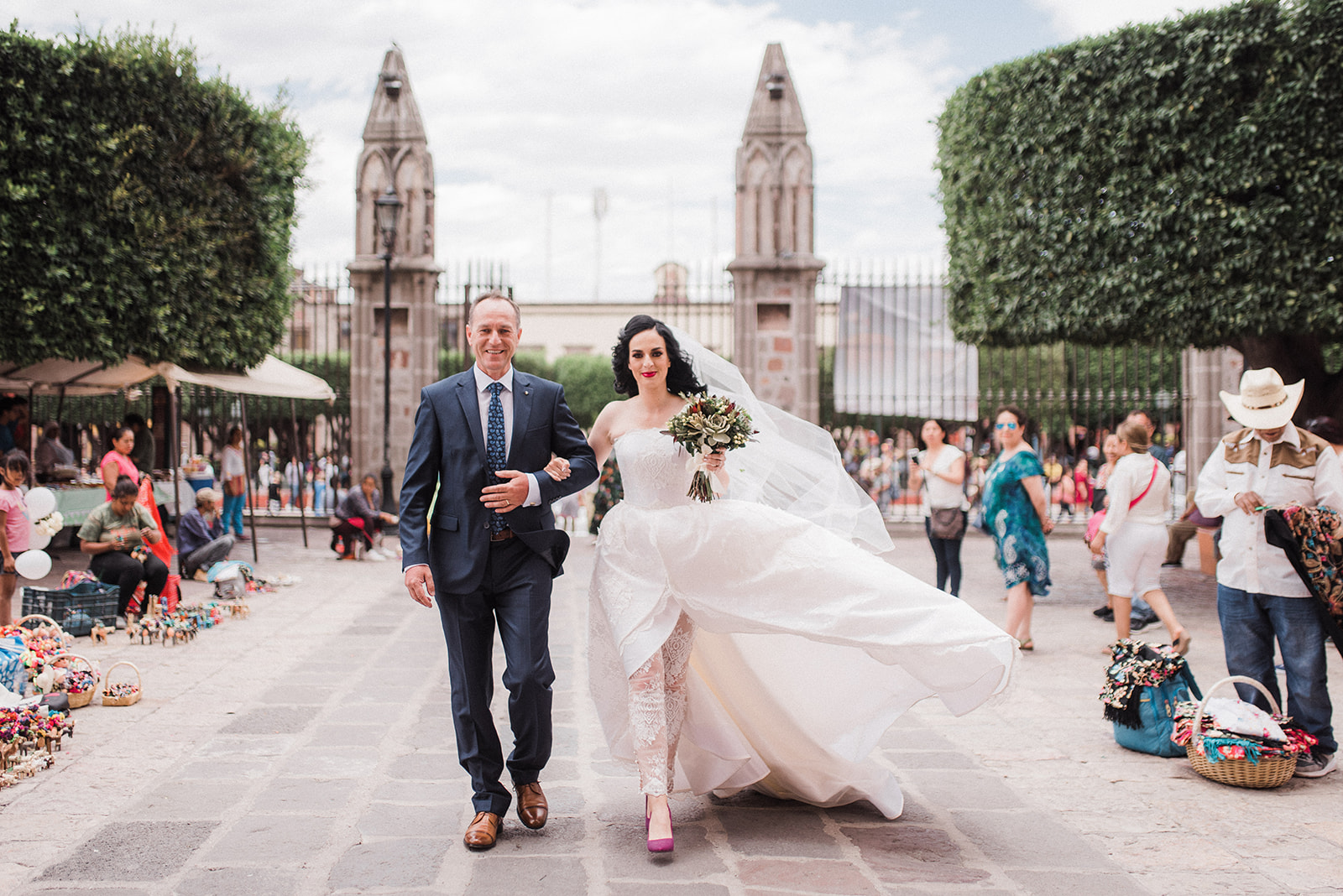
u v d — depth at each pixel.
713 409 3.41
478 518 3.32
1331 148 8.55
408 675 6.05
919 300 16.34
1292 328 8.95
